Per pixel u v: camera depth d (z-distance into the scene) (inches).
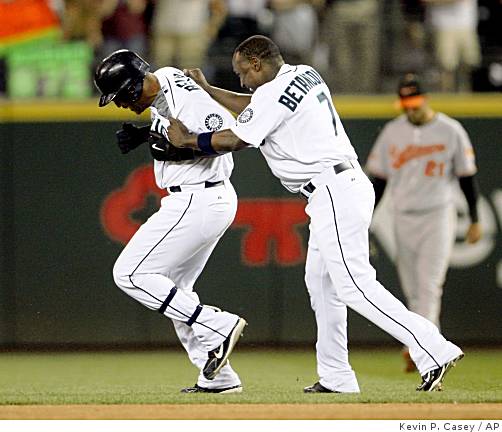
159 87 909.2
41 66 1499.8
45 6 1497.3
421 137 1258.6
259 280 1478.8
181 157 895.7
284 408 832.3
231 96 983.0
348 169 898.7
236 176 1473.9
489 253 1473.9
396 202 1270.9
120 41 1513.3
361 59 1512.1
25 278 1478.8
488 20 1514.5
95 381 1147.9
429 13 1508.4
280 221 1473.9
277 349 1470.2
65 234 1478.8
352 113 1480.1
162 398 900.0
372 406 840.3
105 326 1478.8
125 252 917.8
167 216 913.5
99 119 1476.4
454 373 1195.3
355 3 1512.1
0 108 1472.7
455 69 1509.6
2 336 1478.8
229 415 805.2
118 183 1475.1
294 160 898.1
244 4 1530.5
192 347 952.3
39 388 1059.3
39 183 1477.6
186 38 1517.0
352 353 1427.2
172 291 911.0
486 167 1475.1
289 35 1517.0
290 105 883.4
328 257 894.4
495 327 1472.7
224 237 1480.1
